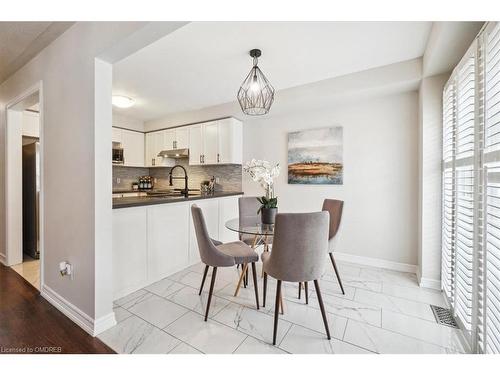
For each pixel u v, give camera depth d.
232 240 3.88
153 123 4.90
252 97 2.38
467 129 1.63
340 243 3.28
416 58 2.42
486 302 1.29
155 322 1.87
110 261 1.81
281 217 1.56
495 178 1.23
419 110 2.63
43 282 2.25
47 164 2.18
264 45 2.16
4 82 2.92
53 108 2.10
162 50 2.25
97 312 1.74
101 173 1.75
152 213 2.55
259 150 3.90
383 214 3.02
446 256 2.16
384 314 1.97
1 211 3.11
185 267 2.98
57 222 2.07
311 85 2.98
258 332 1.75
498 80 1.22
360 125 3.12
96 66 1.71
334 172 3.28
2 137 3.04
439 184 2.37
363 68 2.62
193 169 4.77
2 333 1.74
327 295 2.29
